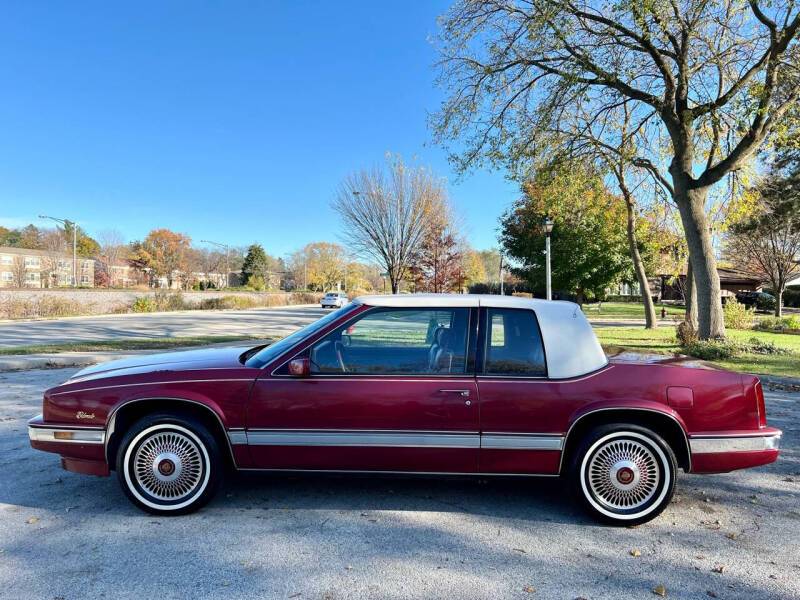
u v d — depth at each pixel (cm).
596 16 1338
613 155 1725
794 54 1187
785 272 2878
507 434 370
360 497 415
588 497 371
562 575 302
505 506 402
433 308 400
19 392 823
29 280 7569
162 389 379
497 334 390
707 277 1388
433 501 409
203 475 379
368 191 2905
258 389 378
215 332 1991
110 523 365
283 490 428
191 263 8156
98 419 380
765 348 1330
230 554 321
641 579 298
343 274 8650
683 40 1277
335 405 373
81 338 1725
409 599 275
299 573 300
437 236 2950
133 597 274
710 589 288
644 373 378
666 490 367
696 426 370
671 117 1391
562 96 1427
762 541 348
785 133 1257
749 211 1747
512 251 3262
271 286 9775
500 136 1534
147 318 2844
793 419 683
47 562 310
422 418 371
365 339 396
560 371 378
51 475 462
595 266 2753
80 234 8562
